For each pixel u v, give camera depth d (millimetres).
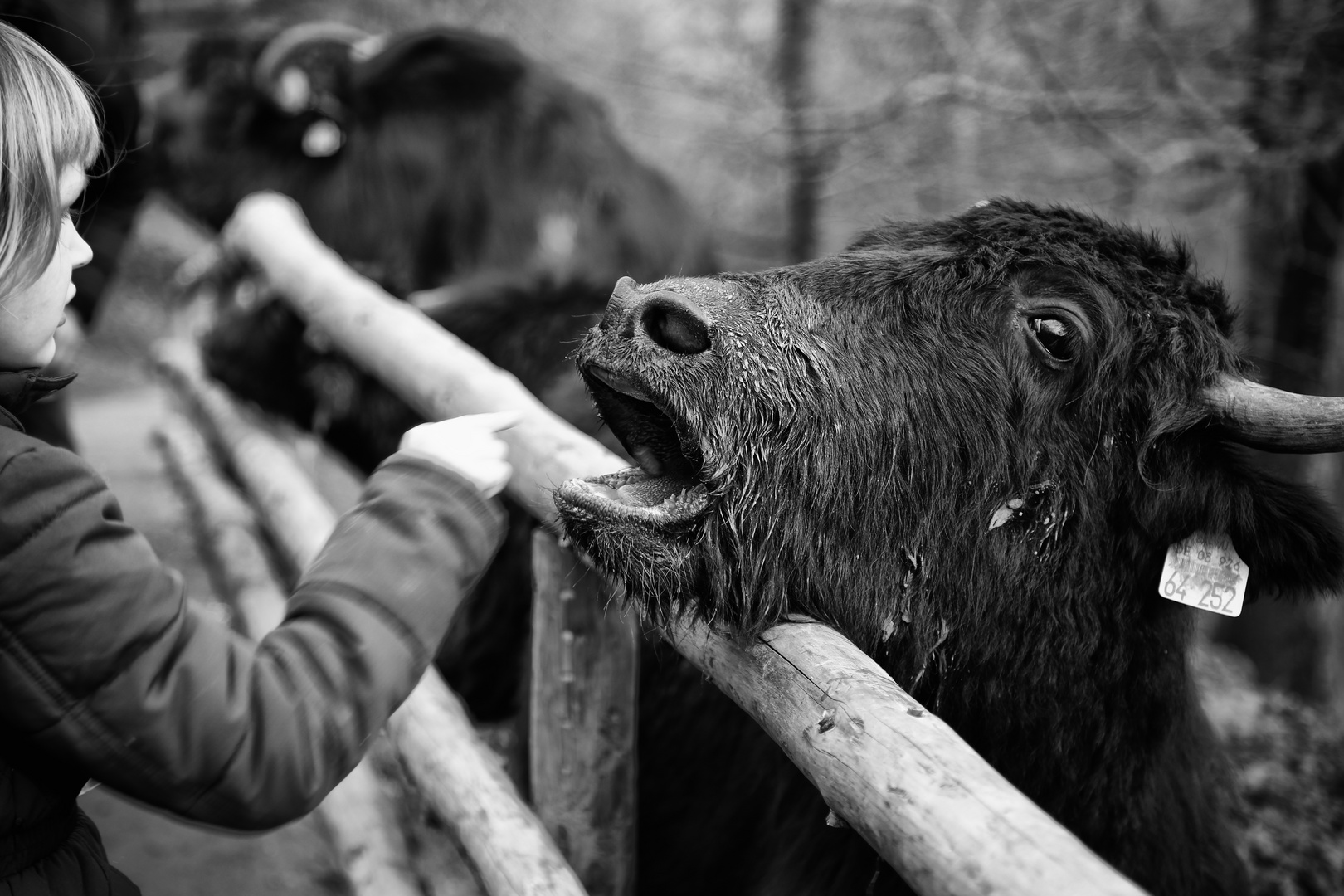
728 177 9547
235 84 5203
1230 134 5324
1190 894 2377
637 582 1771
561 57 9352
